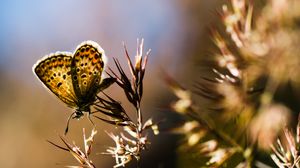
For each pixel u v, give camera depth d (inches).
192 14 34.4
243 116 12.8
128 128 10.5
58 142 31.6
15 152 33.9
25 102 36.1
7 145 34.3
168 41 35.1
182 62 32.6
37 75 11.0
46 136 32.6
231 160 12.3
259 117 12.9
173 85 12.6
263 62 13.3
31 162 33.2
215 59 12.9
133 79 10.5
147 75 33.2
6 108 36.7
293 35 13.7
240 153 12.3
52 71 11.0
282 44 13.7
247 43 13.0
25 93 37.7
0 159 33.9
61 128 32.4
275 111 13.0
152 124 10.6
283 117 12.5
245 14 13.1
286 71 13.7
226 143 12.3
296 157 11.0
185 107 12.5
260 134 12.7
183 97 12.5
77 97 11.0
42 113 33.6
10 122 35.0
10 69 43.2
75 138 28.8
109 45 41.1
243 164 12.2
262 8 14.4
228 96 12.7
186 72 26.2
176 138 26.5
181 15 35.4
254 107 13.0
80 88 11.0
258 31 13.6
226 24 13.1
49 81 11.1
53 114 33.4
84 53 10.9
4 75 42.0
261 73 13.3
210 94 12.7
